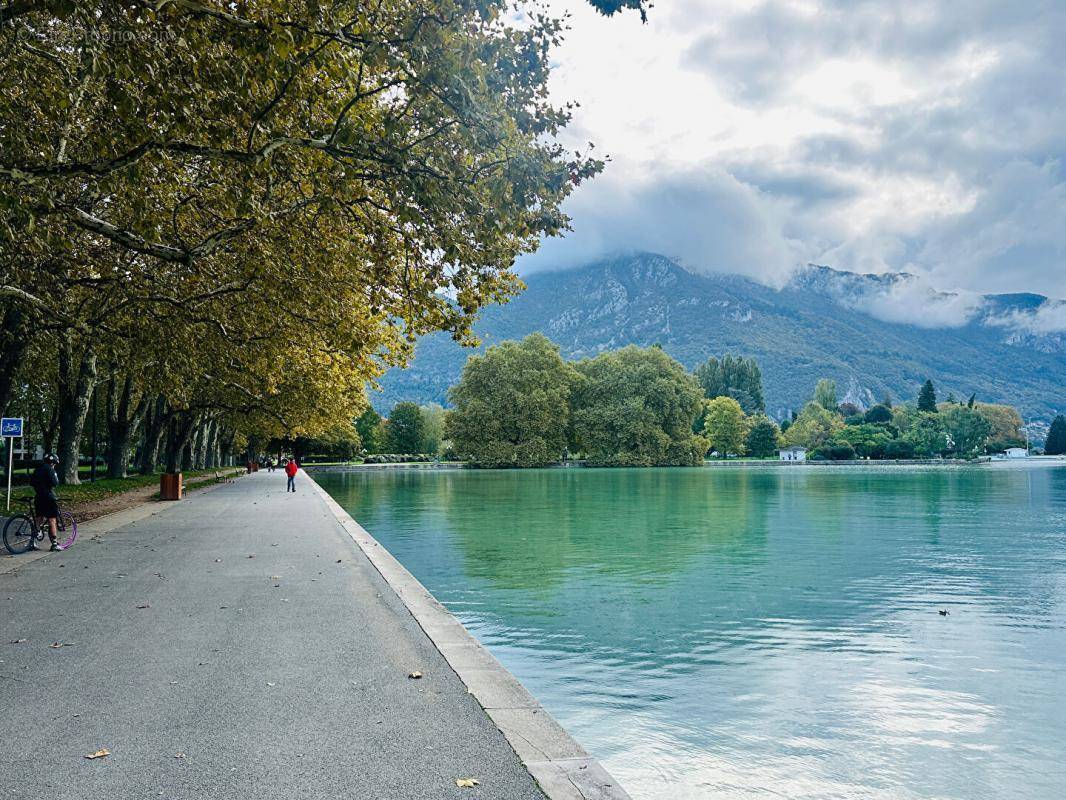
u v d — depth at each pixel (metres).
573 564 20.41
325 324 18.98
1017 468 128.50
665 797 6.53
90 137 13.38
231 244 18.11
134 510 26.89
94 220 12.50
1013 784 6.94
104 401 55.06
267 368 25.95
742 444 157.38
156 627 8.66
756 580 18.00
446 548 23.59
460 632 8.38
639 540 25.92
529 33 11.46
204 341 24.17
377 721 5.55
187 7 9.58
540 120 12.11
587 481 71.31
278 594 10.80
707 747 7.71
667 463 111.12
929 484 71.38
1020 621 13.90
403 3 10.96
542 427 103.50
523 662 10.98
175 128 11.07
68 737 5.20
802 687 9.77
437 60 10.36
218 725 5.45
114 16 9.77
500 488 58.31
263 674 6.76
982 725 8.46
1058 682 10.04
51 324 22.58
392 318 20.66
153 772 4.61
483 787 4.40
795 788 6.77
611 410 107.12
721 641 12.26
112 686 6.39
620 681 9.99
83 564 13.84
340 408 42.62
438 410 156.75
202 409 46.78
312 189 15.67
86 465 78.94
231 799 4.23
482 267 15.00
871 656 11.31
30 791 4.32
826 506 42.72
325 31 10.23
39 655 7.41
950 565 20.94
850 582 17.89
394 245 16.42
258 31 10.04
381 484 64.19
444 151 13.12
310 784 4.44
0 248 15.36
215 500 32.41
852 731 8.17
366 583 11.77
